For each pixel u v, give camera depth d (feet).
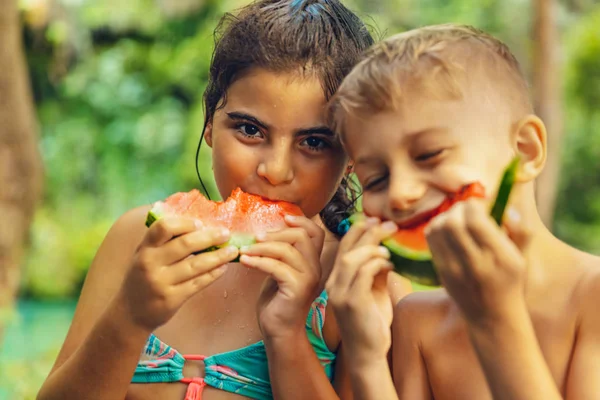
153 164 49.57
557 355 6.81
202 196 8.14
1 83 19.79
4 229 20.27
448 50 6.57
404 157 6.43
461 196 6.21
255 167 8.02
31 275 46.62
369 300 6.46
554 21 32.01
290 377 7.67
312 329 8.56
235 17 8.87
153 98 50.03
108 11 47.65
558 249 7.14
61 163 49.06
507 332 5.77
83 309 9.16
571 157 45.29
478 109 6.44
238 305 8.86
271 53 7.89
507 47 7.12
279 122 7.86
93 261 9.54
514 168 5.76
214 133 8.43
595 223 45.50
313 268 7.61
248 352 8.50
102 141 49.52
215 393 8.41
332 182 8.21
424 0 42.88
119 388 7.73
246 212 7.86
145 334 7.50
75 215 48.60
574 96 45.39
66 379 7.92
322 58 7.98
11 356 30.01
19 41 20.21
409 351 7.72
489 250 5.63
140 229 9.42
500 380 5.85
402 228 6.47
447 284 5.88
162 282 7.13
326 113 7.42
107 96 49.44
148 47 49.44
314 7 8.58
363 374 6.59
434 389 7.54
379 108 6.44
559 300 6.93
